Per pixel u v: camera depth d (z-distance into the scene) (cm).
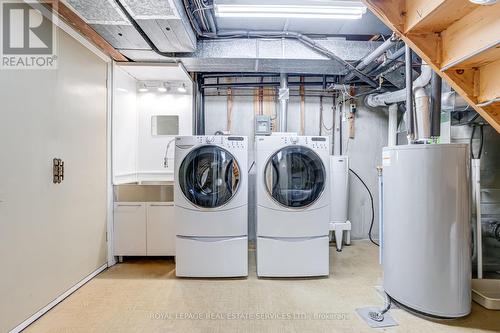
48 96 222
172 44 276
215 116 410
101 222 300
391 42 246
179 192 284
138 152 390
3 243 182
